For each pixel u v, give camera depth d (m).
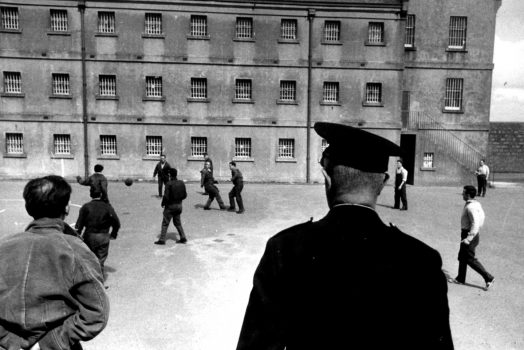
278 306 1.43
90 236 7.45
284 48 25.23
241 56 25.09
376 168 1.58
